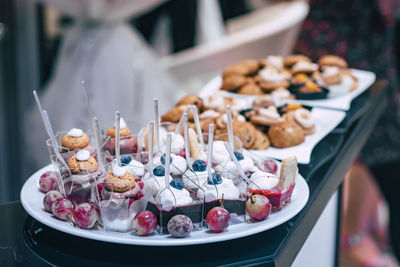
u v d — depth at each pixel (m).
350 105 2.00
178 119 1.50
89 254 0.98
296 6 3.16
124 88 3.01
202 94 2.04
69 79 3.02
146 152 1.18
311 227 1.20
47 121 1.05
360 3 2.90
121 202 0.98
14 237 1.04
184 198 1.01
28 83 3.26
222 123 1.47
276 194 1.08
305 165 1.42
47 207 1.07
